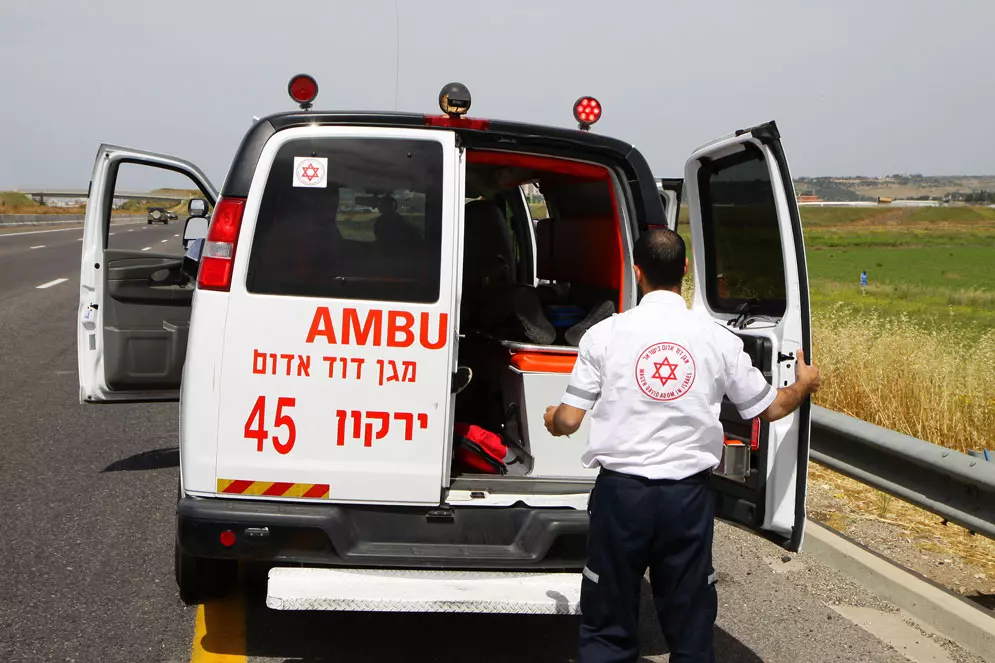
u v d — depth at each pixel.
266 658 4.12
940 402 8.27
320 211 3.82
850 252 79.94
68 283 20.73
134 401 6.16
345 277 3.82
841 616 4.89
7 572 4.93
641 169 4.30
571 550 3.94
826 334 10.52
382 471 3.85
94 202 5.98
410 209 3.88
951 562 5.60
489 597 3.69
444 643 4.39
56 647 4.10
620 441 3.23
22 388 9.76
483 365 5.08
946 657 4.44
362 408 3.82
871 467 5.50
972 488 4.80
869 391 8.60
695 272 4.94
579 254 5.20
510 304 4.62
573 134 4.17
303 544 3.78
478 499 3.93
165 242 33.41
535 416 4.27
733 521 4.36
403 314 3.83
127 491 6.43
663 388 3.22
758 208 4.36
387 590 3.69
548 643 4.45
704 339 3.29
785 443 4.14
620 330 3.31
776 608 4.96
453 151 3.92
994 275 49.25
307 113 3.86
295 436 3.80
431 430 3.86
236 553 3.76
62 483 6.57
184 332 6.20
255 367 3.77
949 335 12.40
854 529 6.14
